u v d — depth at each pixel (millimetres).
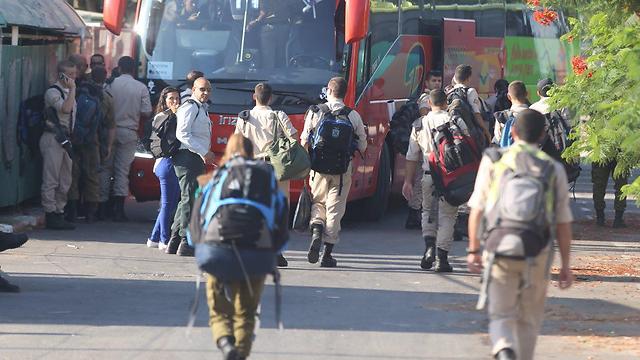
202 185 21719
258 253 20688
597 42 34594
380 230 46531
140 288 31844
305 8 44438
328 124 35594
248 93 43750
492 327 20312
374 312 29375
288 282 33781
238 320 21469
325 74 44031
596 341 26312
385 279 34719
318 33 44281
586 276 35688
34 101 42250
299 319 28203
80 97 43062
